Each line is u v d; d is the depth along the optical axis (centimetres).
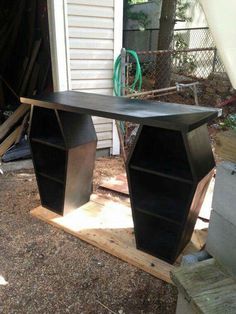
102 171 332
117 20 330
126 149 374
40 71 455
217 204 137
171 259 190
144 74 604
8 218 243
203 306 116
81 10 311
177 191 196
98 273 189
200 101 556
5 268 192
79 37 320
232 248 132
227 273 134
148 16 926
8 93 516
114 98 228
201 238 214
